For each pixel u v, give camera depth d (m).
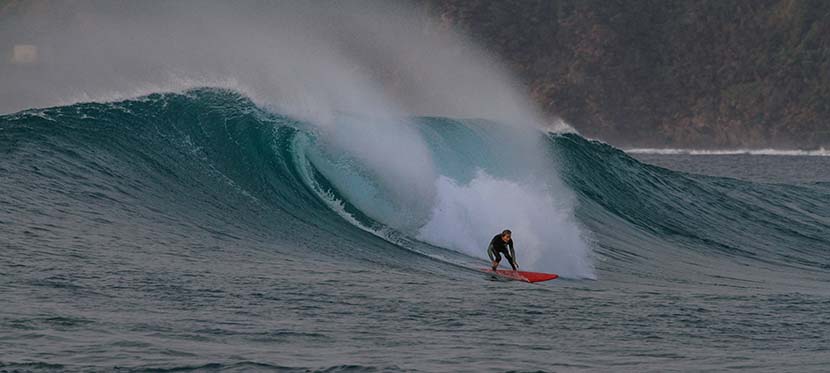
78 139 92.38
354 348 48.88
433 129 115.06
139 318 51.66
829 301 70.31
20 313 50.31
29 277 57.78
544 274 79.12
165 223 78.75
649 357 50.16
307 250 78.94
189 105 105.19
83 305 53.25
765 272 97.88
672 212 126.19
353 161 100.50
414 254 83.69
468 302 62.88
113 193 83.06
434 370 45.38
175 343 47.50
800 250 115.88
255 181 94.88
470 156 113.12
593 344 52.88
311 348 48.44
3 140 88.69
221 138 100.38
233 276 64.06
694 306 66.31
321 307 57.94
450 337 52.69
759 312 64.75
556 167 124.81
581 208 114.75
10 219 71.00
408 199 96.38
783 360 50.16
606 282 81.75
